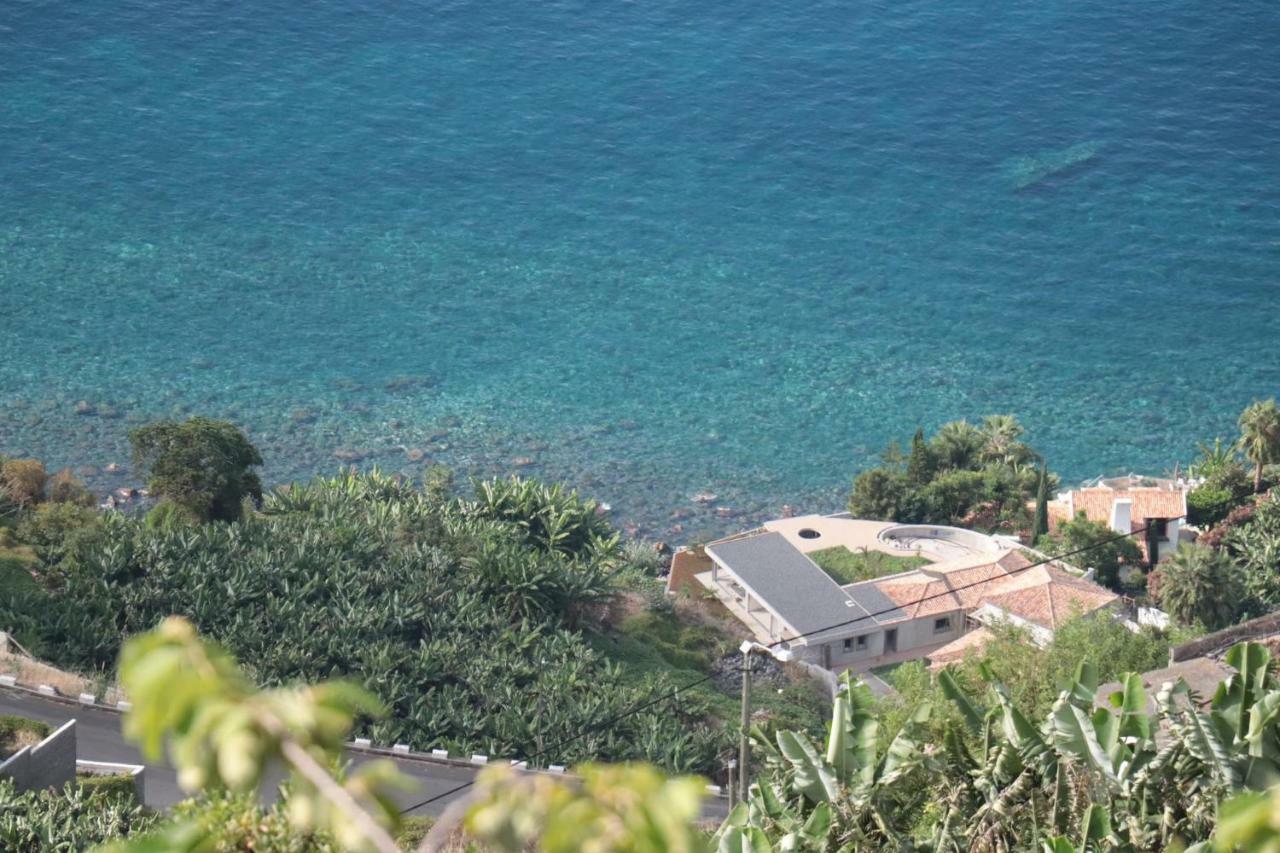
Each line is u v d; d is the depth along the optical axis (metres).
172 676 4.90
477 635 69.38
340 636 65.94
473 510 87.00
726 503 122.19
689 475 126.44
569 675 65.94
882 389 144.38
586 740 60.06
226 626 65.94
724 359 148.88
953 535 103.69
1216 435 138.12
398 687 61.81
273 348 146.50
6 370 136.50
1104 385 147.12
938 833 25.00
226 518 81.06
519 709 61.84
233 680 5.01
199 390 136.62
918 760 25.23
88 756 49.69
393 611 68.94
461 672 65.12
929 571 94.62
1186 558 84.81
